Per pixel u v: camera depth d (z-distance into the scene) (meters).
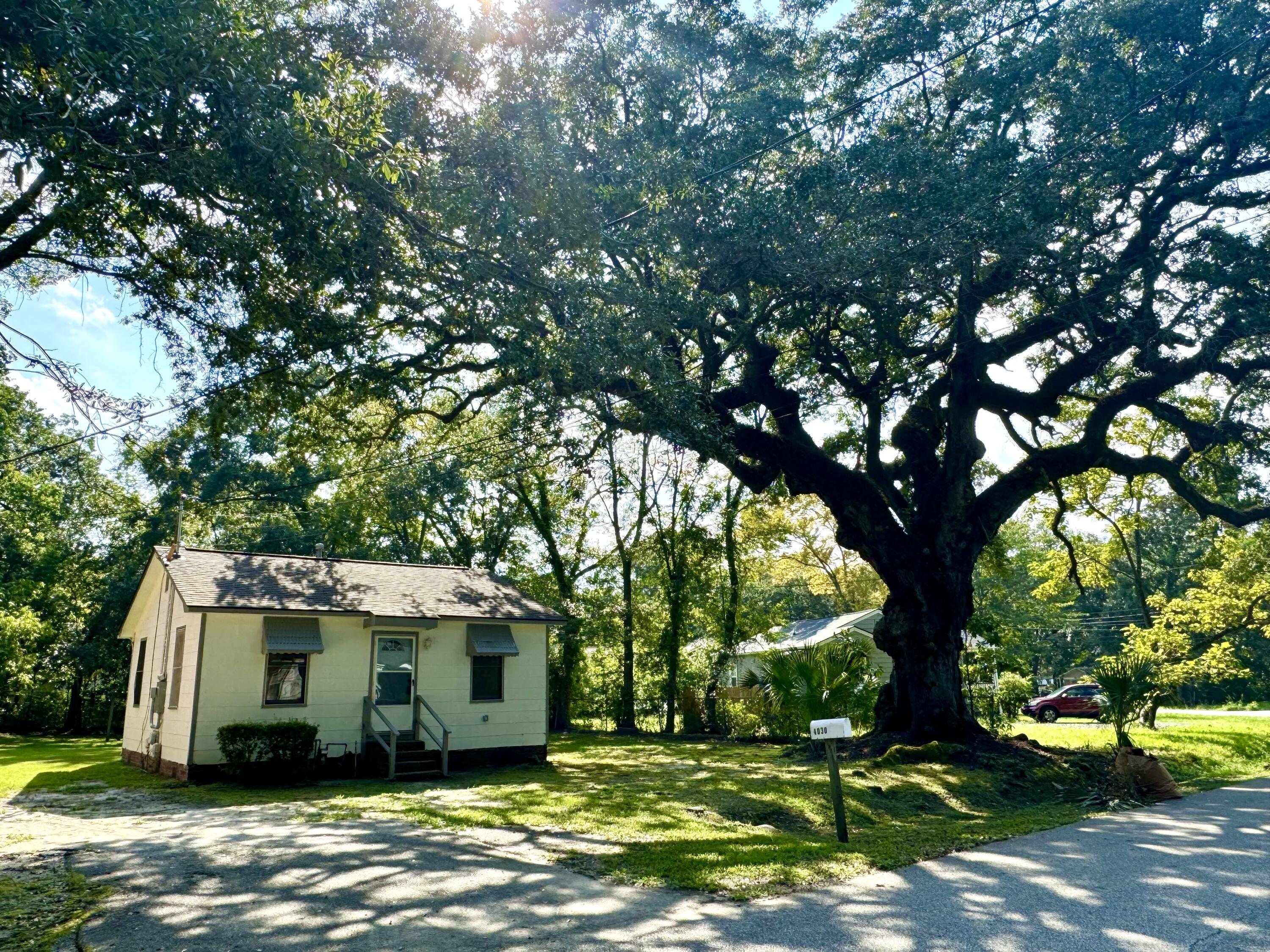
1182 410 20.53
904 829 9.91
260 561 18.67
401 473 22.25
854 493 17.47
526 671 19.00
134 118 6.30
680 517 29.80
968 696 21.55
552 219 9.47
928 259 12.27
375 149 7.66
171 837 9.50
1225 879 6.94
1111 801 12.16
